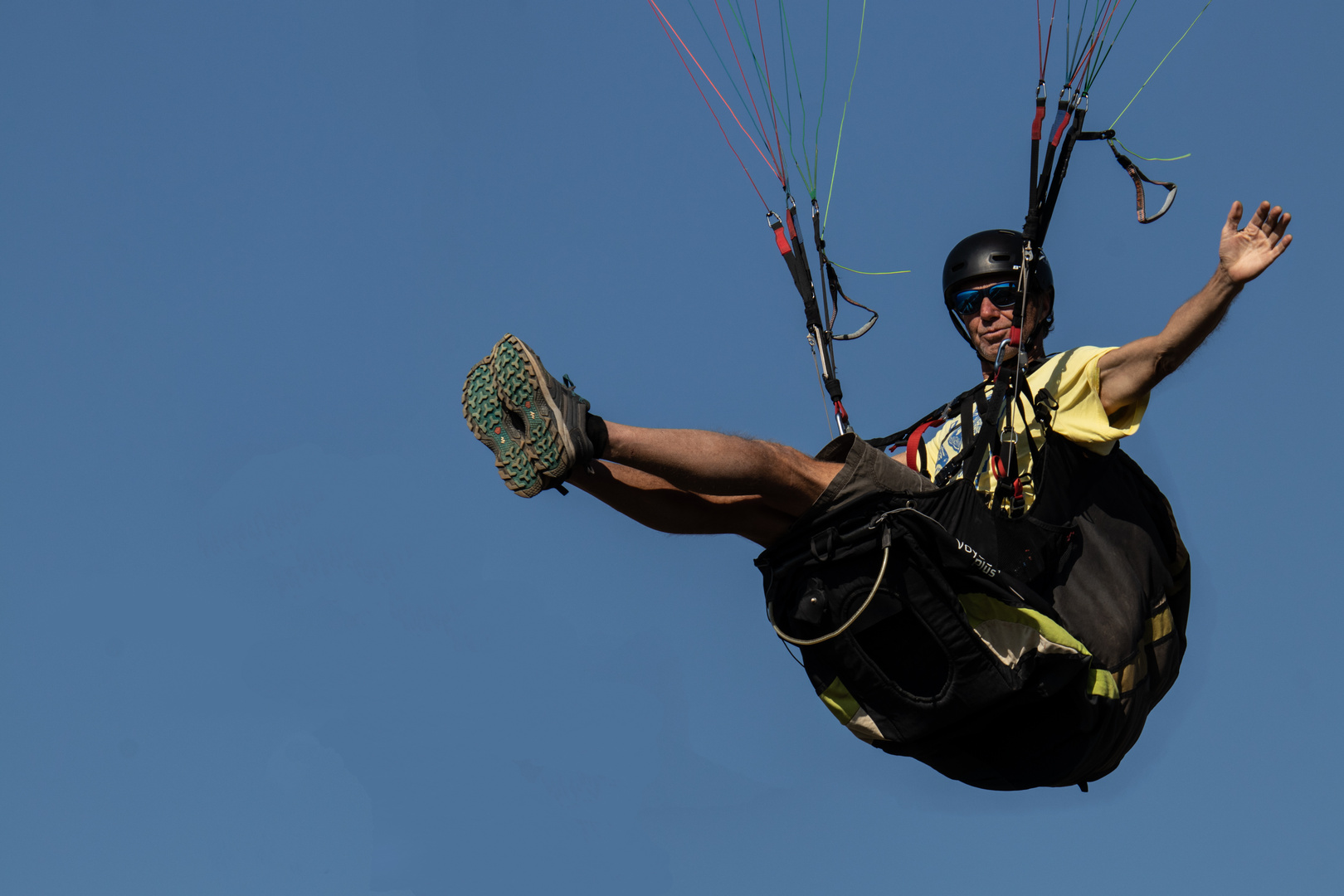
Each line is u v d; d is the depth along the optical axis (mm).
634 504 17219
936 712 17375
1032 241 17656
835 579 16766
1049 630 16641
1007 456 16969
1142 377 16469
